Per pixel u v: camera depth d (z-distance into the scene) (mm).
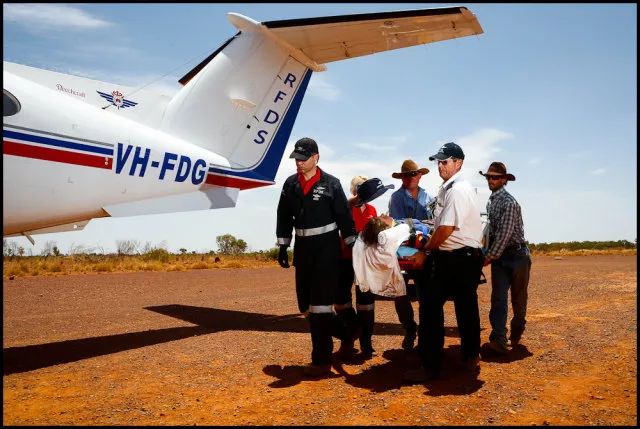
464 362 4070
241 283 12172
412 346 4918
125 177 5816
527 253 4719
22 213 4977
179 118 6715
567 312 6867
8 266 13695
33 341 5516
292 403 3418
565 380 3760
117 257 18875
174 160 6359
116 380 3990
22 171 4871
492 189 4742
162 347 5191
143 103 6441
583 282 10977
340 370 4297
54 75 5664
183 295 9805
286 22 6969
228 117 7160
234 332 6035
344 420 3066
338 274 4301
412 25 6172
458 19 5844
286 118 7734
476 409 3207
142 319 6969
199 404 3410
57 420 3094
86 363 4535
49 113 5090
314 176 4309
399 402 3396
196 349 5094
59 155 5152
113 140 5656
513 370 4105
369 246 4172
